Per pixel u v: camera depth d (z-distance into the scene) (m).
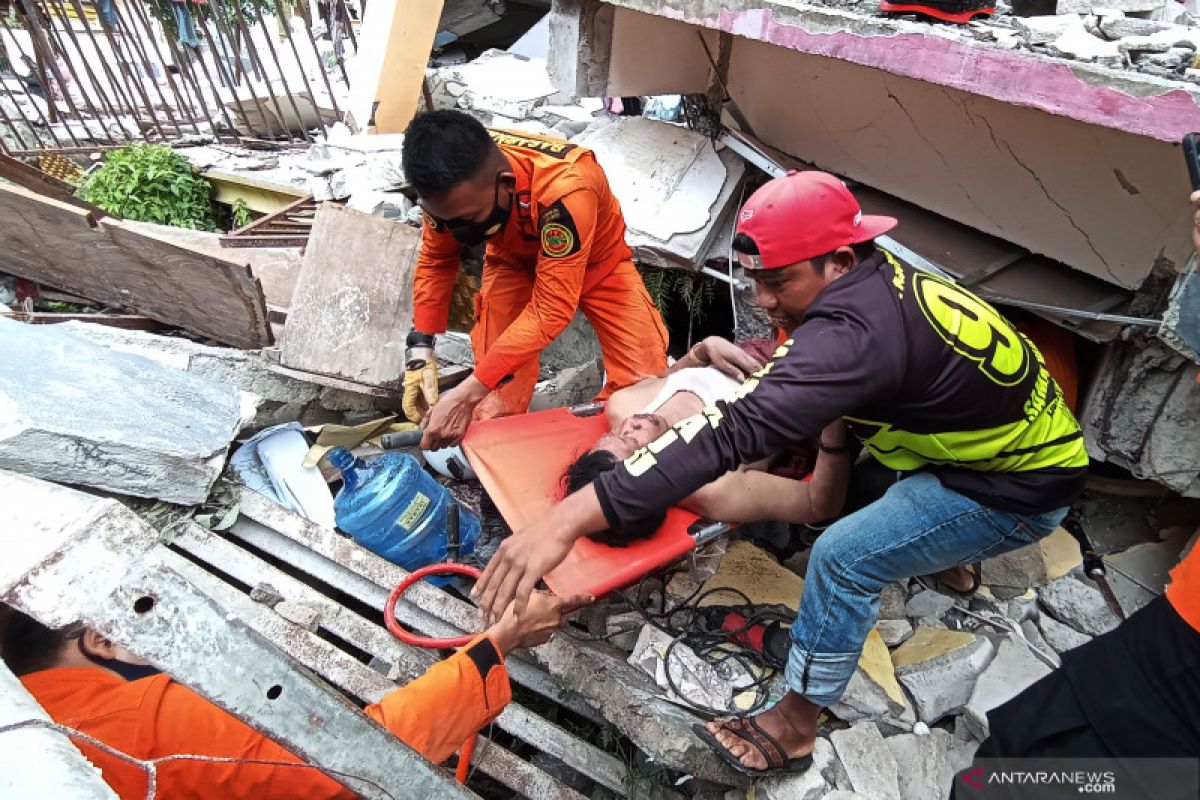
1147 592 2.82
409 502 2.55
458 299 4.04
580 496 1.50
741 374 2.48
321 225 3.28
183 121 6.21
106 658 1.48
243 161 5.13
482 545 2.77
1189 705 1.32
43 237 3.49
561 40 3.64
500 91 5.67
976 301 1.64
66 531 0.96
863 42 2.47
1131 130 2.01
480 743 2.12
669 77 3.90
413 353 2.80
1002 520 1.76
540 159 2.28
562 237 2.25
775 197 1.52
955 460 1.72
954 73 2.30
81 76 8.20
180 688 1.39
